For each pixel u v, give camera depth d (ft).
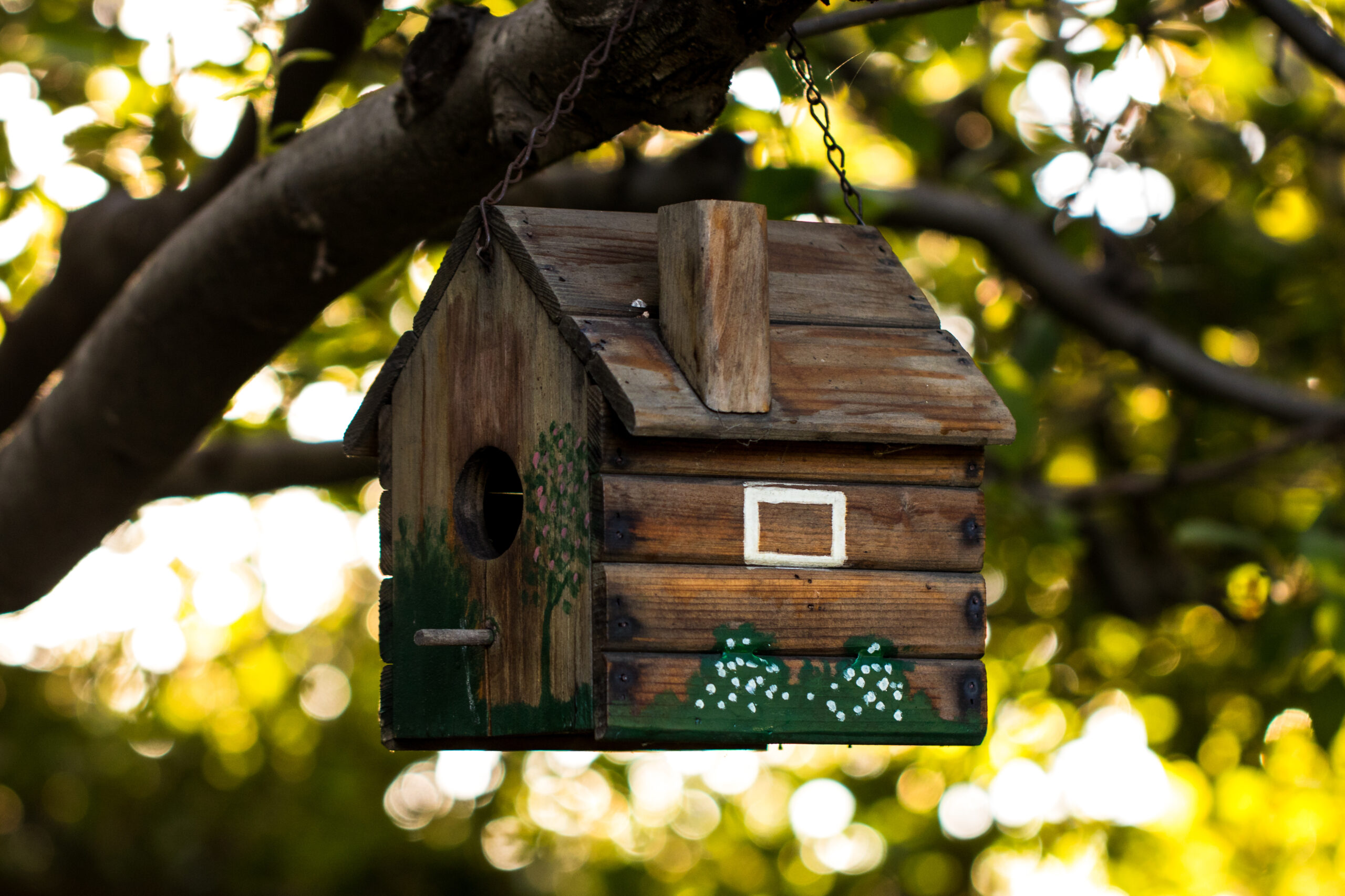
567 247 8.10
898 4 10.44
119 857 37.01
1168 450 22.49
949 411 7.87
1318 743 16.47
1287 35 11.38
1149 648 24.53
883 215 17.43
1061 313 17.90
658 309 7.88
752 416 7.40
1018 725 25.73
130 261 13.23
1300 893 28.86
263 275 11.04
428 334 8.93
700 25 8.04
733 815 38.93
